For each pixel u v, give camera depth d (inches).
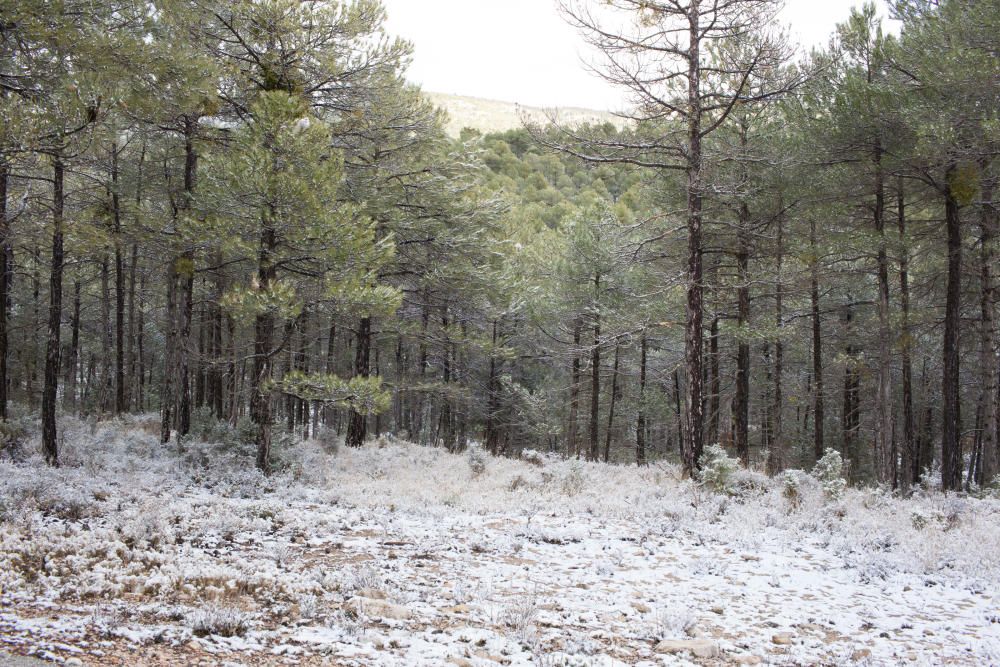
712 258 880.3
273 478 529.0
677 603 286.0
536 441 1534.2
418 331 912.3
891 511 491.8
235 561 293.6
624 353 1188.5
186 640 197.9
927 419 1294.3
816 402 959.0
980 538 411.2
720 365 1067.3
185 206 611.8
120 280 925.8
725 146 726.5
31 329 1019.3
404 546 352.5
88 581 240.7
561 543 385.1
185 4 491.8
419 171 770.8
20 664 164.1
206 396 1211.9
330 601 254.5
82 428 679.7
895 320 752.3
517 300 1022.4
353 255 526.0
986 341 716.7
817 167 719.1
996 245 697.0
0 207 475.8
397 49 609.6
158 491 431.2
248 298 481.7
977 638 262.8
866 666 225.6
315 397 531.8
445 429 1450.5
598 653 221.3
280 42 557.0
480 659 201.2
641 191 890.1
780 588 319.9
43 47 365.4
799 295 886.4
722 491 542.9
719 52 643.5
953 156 601.0
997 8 554.6
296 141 509.4
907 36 642.2
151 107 449.1
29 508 326.3
